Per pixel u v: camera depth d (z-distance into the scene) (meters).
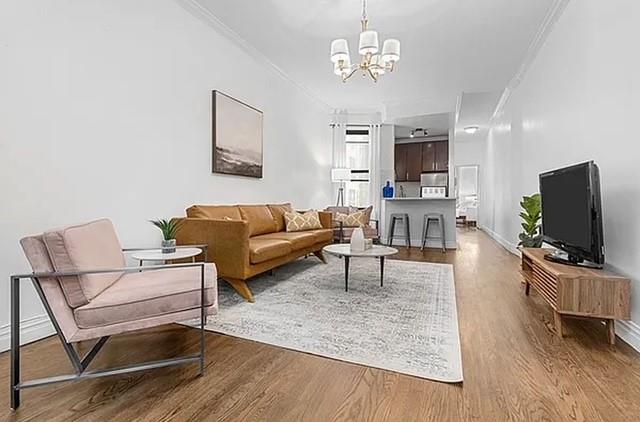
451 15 3.31
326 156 6.77
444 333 2.17
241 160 4.07
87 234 1.75
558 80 3.29
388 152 7.21
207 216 3.20
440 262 4.62
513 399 1.46
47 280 1.50
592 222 2.08
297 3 3.14
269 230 4.21
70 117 2.25
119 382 1.61
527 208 3.70
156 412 1.38
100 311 1.54
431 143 9.61
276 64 4.66
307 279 3.60
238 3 3.15
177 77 3.14
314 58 4.43
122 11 2.60
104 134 2.48
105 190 2.49
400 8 3.19
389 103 6.57
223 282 3.48
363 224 5.48
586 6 2.67
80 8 2.30
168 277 1.94
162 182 3.00
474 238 7.53
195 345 2.01
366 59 3.13
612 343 1.98
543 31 3.59
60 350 1.94
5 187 1.91
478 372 1.68
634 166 2.03
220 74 3.72
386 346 1.98
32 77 2.03
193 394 1.51
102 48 2.46
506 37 3.75
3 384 1.58
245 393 1.52
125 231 2.65
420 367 1.73
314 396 1.49
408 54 4.22
